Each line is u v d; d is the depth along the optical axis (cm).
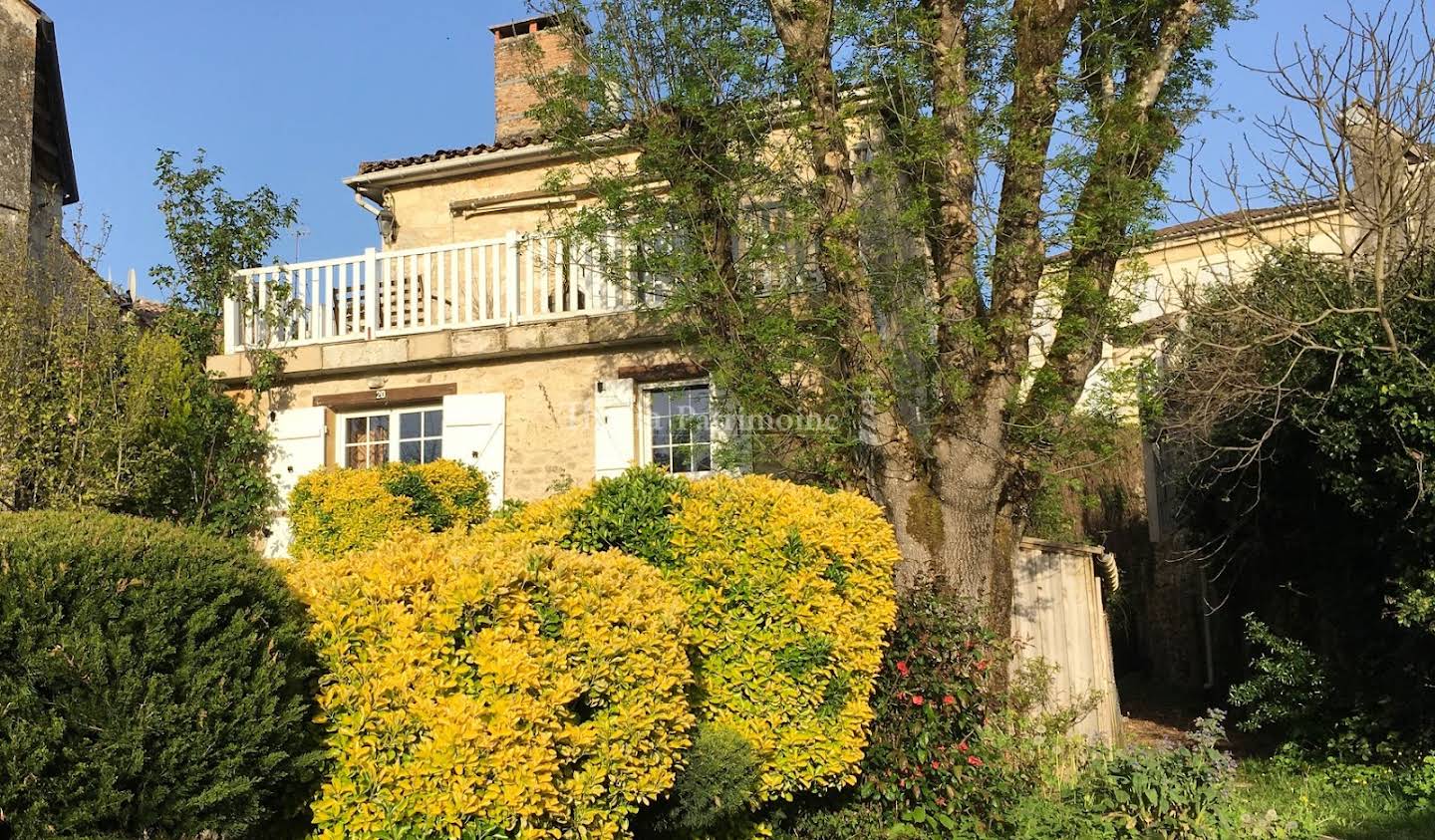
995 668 784
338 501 977
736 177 862
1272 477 1044
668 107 873
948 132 793
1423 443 799
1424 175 859
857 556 645
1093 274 803
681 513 608
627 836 441
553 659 408
